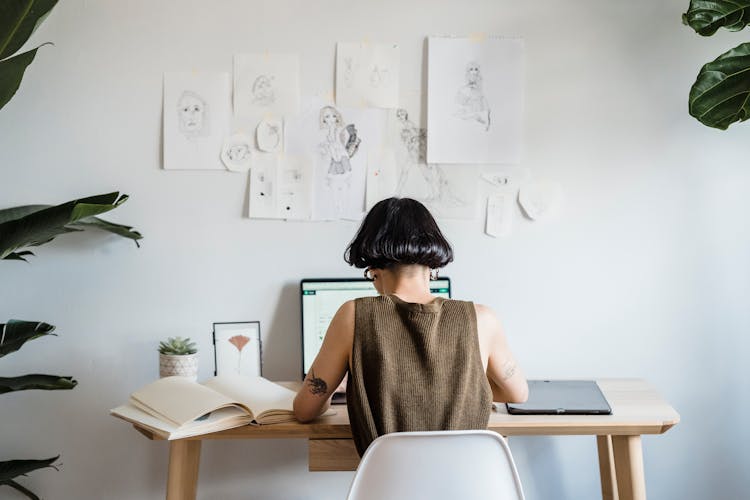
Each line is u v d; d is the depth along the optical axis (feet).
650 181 8.58
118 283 8.50
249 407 6.79
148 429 6.66
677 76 8.51
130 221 8.44
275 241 8.50
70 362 8.55
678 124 8.55
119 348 8.55
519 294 8.63
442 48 8.39
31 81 8.31
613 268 8.63
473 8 8.41
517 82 8.46
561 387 7.89
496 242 8.58
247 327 8.36
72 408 8.61
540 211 8.55
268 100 8.38
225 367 8.27
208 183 8.44
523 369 8.68
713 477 8.84
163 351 7.93
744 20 7.14
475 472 5.63
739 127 8.55
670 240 8.63
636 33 8.48
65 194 8.39
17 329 7.55
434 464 5.60
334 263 8.54
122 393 8.59
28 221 6.93
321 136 8.43
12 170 8.36
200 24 8.32
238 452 8.79
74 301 8.50
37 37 8.28
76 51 8.31
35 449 8.64
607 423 6.94
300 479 8.82
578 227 8.59
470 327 6.06
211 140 8.39
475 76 8.43
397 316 6.04
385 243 6.13
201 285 8.52
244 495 8.83
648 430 6.97
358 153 8.45
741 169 8.58
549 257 8.61
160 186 8.43
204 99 8.36
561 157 8.54
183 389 6.89
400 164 8.47
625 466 7.12
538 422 6.91
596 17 8.47
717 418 8.77
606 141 8.55
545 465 8.83
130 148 8.39
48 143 8.36
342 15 8.36
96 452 8.66
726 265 8.66
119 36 8.31
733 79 7.25
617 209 8.59
